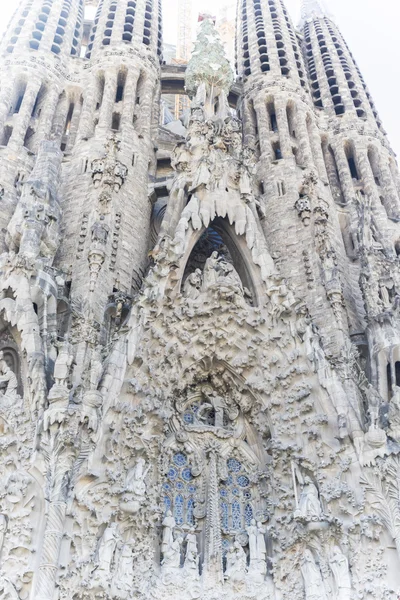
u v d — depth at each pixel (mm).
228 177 31562
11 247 26688
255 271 28672
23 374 22203
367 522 22438
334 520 22688
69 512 19734
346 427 23969
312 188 37219
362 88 49062
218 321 27000
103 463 21375
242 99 46938
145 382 24172
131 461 22516
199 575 22828
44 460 19969
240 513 25375
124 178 34188
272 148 42625
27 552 19047
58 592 18656
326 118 46656
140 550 21609
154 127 41250
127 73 42312
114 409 22469
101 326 26984
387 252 34438
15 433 20703
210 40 40125
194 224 28938
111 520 20906
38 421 20562
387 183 41906
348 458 23719
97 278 28297
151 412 23656
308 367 25844
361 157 43344
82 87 41531
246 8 54250
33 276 24641
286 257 34719
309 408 24984
